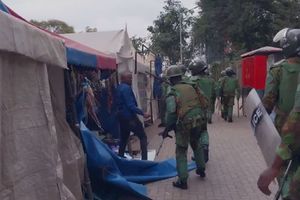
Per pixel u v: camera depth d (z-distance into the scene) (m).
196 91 7.76
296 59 4.36
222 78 18.19
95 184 6.91
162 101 15.70
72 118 6.31
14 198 4.03
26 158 4.36
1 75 3.97
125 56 12.70
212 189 7.66
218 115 21.05
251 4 36.88
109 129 11.27
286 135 3.24
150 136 14.45
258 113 3.61
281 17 36.75
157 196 7.32
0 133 3.83
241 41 38.56
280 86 4.37
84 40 12.74
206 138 8.80
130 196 6.95
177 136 7.67
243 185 7.84
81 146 6.27
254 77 17.62
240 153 10.96
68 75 6.25
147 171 8.46
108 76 11.50
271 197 6.96
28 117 4.50
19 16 5.93
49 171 4.79
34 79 4.71
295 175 3.31
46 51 4.79
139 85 15.43
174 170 8.62
